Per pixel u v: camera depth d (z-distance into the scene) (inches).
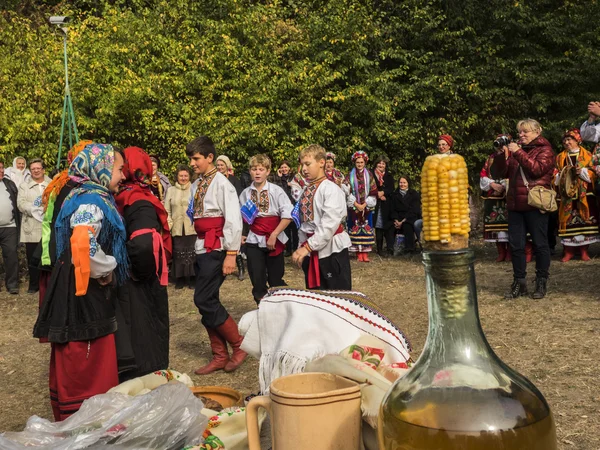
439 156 50.6
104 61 581.9
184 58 597.9
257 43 618.2
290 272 390.9
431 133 637.3
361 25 637.3
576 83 645.3
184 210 337.4
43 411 171.5
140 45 599.5
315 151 179.5
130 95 565.0
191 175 367.2
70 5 727.1
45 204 123.8
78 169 118.7
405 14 682.8
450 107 650.8
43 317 115.3
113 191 125.7
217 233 183.5
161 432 89.2
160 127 575.5
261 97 586.6
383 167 452.1
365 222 419.8
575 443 126.0
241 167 591.5
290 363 83.0
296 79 601.9
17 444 85.6
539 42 675.4
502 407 49.6
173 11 625.0
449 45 664.4
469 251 50.6
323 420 63.8
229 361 193.5
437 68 650.8
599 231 347.3
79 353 112.9
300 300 90.7
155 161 350.0
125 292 122.7
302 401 63.5
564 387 159.0
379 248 457.1
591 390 155.4
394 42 671.8
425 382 52.3
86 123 566.6
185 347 226.5
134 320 123.3
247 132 573.0
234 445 92.0
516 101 645.3
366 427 69.6
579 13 660.1
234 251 183.0
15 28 617.6
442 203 49.7
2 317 304.3
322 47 639.8
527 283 297.9
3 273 406.6
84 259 108.7
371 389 69.7
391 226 450.0
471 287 51.9
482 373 51.8
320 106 621.9
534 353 189.8
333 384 72.4
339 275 178.5
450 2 668.1
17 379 202.8
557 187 351.3
